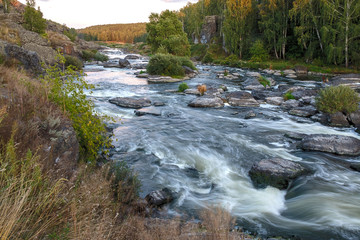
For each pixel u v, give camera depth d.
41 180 3.43
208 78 29.94
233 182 7.06
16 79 7.16
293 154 9.02
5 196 2.64
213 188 6.70
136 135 10.22
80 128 6.67
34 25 39.34
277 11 47.56
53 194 3.30
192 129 11.54
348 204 5.86
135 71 34.53
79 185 4.19
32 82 7.38
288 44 49.34
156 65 28.59
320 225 5.04
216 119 13.51
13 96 5.59
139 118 13.05
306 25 42.38
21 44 25.81
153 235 3.68
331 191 6.48
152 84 24.28
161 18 61.72
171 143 9.60
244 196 6.33
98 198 4.07
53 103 6.49
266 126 12.45
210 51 66.31
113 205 4.40
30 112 5.31
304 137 10.37
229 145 9.70
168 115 13.84
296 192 6.54
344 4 37.12
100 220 3.45
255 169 7.43
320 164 8.17
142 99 16.30
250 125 12.54
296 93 19.05
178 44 51.59
